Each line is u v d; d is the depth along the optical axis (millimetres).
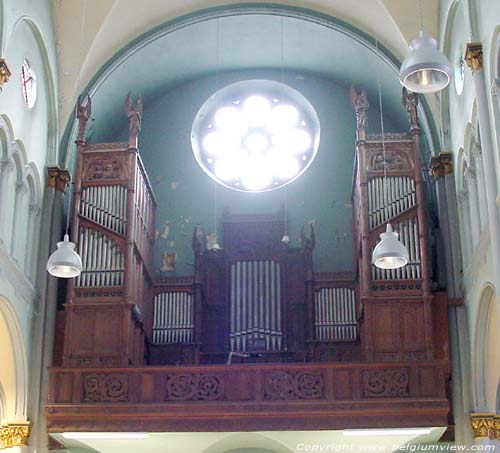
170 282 26281
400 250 19188
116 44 25984
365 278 22906
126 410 21734
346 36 26375
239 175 28172
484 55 19438
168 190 27984
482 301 21297
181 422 21656
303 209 27547
